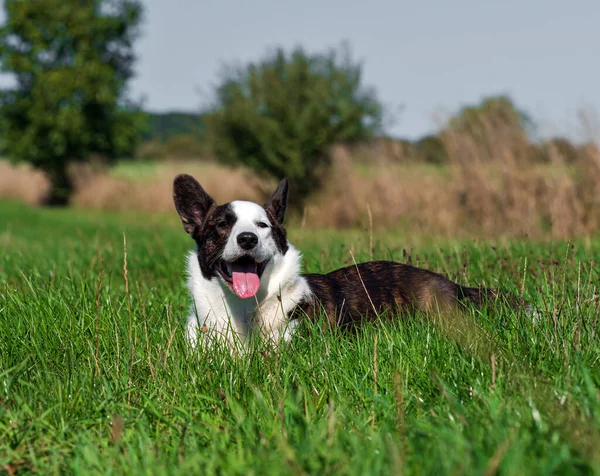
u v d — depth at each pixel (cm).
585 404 263
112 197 2956
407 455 240
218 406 311
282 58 2098
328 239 1037
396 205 1466
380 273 497
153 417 306
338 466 238
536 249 716
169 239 1162
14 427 290
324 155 1973
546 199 1138
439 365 333
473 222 1225
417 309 462
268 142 1972
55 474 255
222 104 2114
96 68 3753
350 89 2016
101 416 308
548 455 228
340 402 308
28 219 2358
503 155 1243
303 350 368
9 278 664
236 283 415
